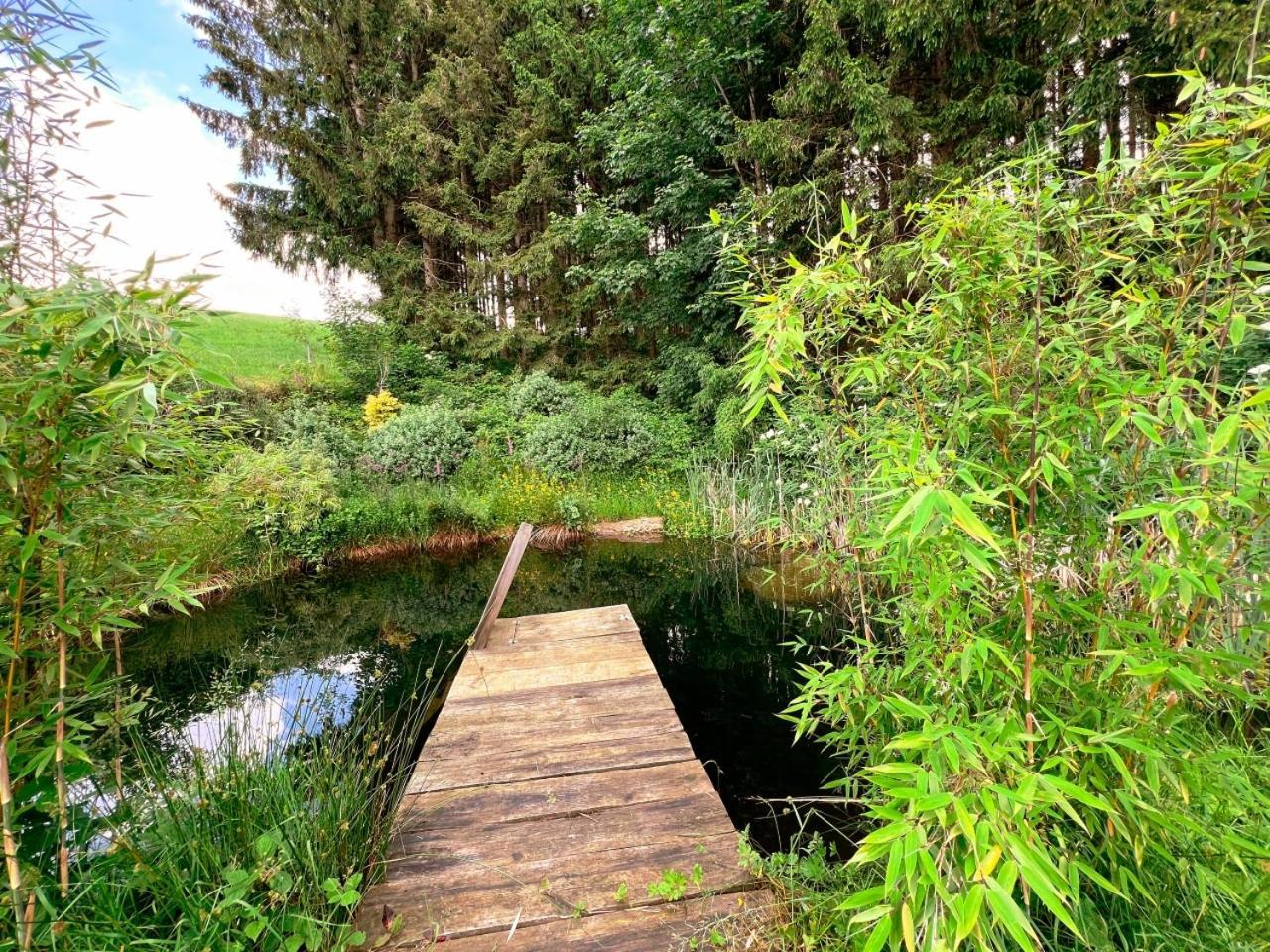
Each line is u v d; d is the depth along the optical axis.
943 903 0.82
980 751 0.91
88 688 1.24
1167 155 1.08
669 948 1.32
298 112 11.57
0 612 1.14
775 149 6.44
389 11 12.34
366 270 11.98
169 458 1.41
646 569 5.98
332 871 1.42
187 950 1.12
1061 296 1.28
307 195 11.92
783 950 1.29
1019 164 1.22
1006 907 0.72
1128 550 1.27
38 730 1.12
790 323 1.19
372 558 6.37
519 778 1.96
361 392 10.34
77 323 0.96
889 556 1.33
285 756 1.68
